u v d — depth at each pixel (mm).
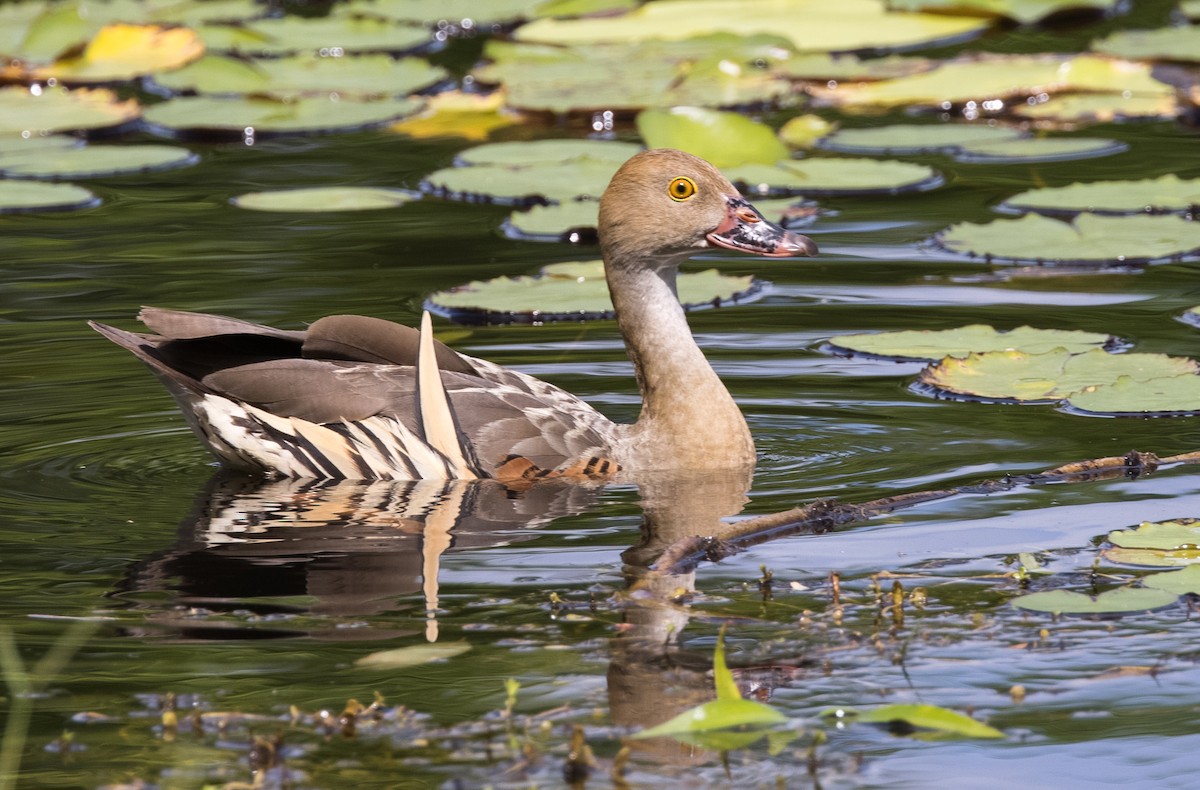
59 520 10852
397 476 11820
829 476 11477
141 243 17922
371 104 22906
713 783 7305
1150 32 24812
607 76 23984
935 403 12969
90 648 8711
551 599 9195
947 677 8188
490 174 19750
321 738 7688
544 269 16500
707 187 12594
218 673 8383
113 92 23906
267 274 16766
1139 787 7250
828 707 7953
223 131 22906
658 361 12430
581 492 11508
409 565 9922
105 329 12297
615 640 8648
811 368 14023
